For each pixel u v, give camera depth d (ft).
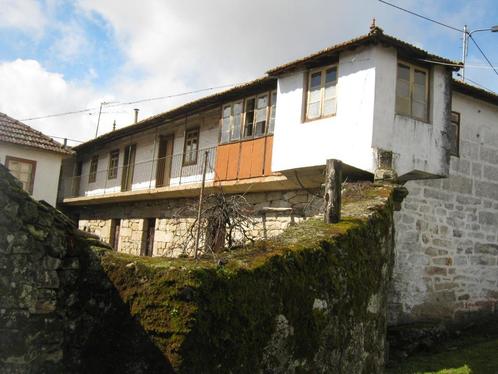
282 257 11.64
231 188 38.68
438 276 32.81
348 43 27.99
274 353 10.78
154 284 9.39
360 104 27.71
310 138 30.27
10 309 9.85
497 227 36.83
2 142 51.08
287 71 32.48
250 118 37.58
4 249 9.87
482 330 33.47
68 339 10.38
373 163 26.32
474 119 36.50
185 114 46.24
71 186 73.00
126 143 60.70
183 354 8.63
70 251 10.82
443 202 33.76
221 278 9.62
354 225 15.76
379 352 16.35
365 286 15.31
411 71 29.40
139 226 54.24
